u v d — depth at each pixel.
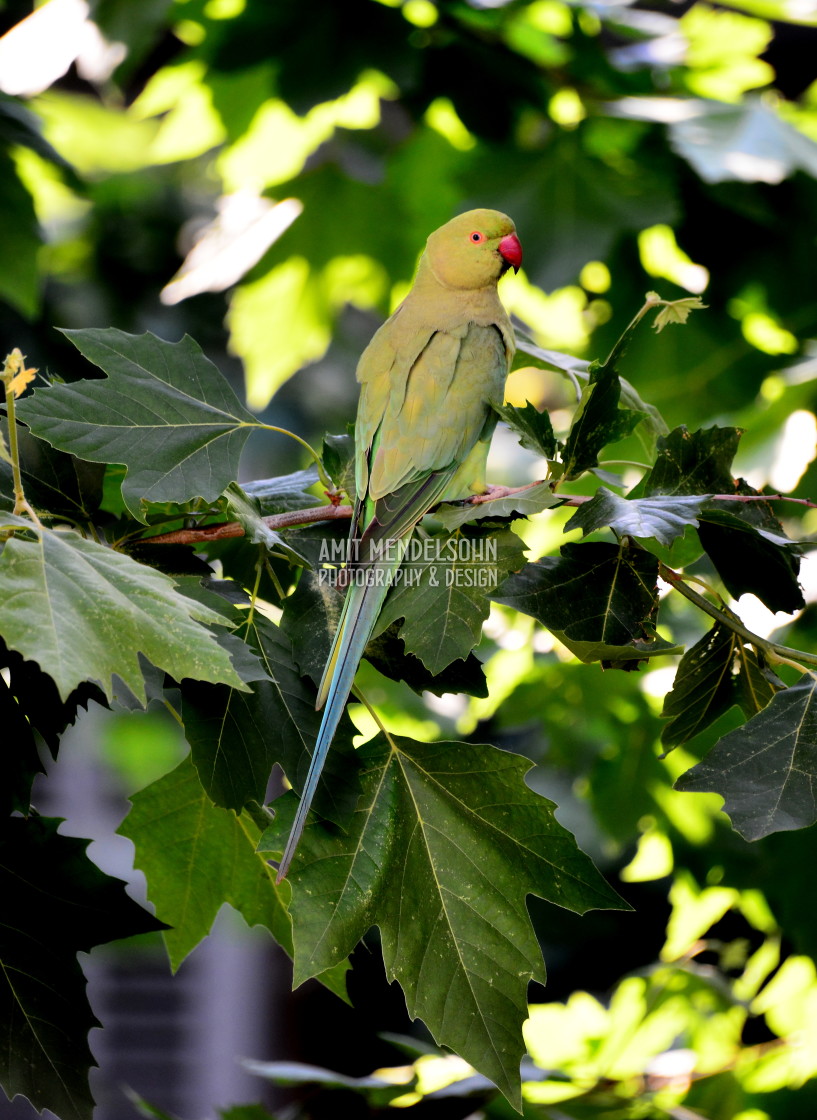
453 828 4.34
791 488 9.54
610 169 9.53
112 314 14.46
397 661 4.82
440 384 5.72
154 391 4.74
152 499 4.51
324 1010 16.44
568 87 9.98
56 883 4.32
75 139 14.02
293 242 11.34
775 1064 8.23
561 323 10.67
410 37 9.80
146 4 9.99
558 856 4.29
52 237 14.18
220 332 15.33
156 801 4.98
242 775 4.24
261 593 5.60
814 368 9.85
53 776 16.28
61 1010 4.32
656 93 10.23
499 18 9.71
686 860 9.69
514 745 12.46
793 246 9.85
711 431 4.84
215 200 14.93
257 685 4.42
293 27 9.72
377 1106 6.68
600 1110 7.14
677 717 4.83
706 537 4.86
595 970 12.80
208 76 10.46
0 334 13.62
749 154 8.98
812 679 4.29
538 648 9.86
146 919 4.40
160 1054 16.81
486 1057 4.10
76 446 4.52
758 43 10.23
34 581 3.59
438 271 6.18
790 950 8.84
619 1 10.51
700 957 9.78
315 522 5.25
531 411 4.78
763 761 4.05
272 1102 16.66
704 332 10.00
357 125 11.20
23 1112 12.71
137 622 3.65
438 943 4.20
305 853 4.19
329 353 15.51
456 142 11.02
